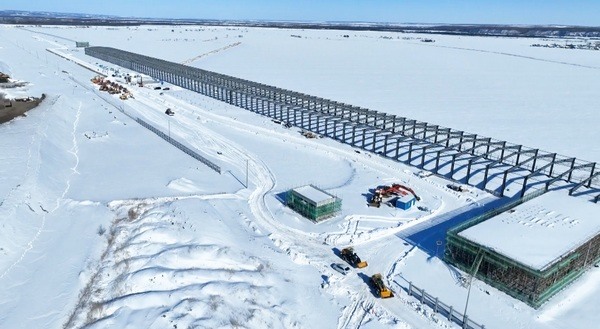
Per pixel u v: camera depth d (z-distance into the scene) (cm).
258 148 6731
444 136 7431
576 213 4100
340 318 3005
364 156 6450
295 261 3678
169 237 3522
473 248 3481
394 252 3900
